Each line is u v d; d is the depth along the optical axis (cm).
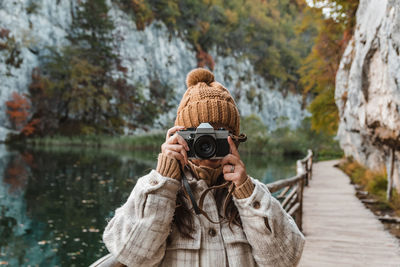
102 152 2517
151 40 5100
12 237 567
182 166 96
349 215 602
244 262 97
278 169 1712
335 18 1415
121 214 96
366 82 635
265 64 6669
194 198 94
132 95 4516
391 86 458
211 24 6144
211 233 97
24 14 3847
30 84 3719
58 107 3841
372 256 387
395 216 603
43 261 475
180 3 5844
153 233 89
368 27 638
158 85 4931
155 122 4616
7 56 3569
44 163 1603
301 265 357
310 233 487
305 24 1881
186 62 5478
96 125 3991
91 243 550
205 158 94
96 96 4041
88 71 3953
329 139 3444
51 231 604
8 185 1011
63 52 3944
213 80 116
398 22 391
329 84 1861
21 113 3428
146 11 5078
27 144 3216
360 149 1154
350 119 1095
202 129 94
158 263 96
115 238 93
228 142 97
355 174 1145
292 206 474
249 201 95
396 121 493
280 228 97
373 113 615
